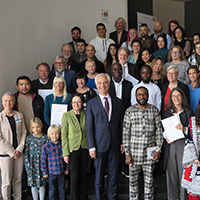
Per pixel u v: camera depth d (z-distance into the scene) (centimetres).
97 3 743
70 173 413
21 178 447
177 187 411
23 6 585
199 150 356
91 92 466
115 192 413
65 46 582
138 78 519
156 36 679
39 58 621
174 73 455
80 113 420
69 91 519
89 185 461
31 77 601
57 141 424
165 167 411
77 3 702
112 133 399
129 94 475
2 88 530
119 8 792
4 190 431
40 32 623
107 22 768
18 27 572
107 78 399
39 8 620
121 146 410
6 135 435
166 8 998
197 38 584
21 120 450
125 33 682
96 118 399
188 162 361
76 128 411
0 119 436
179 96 403
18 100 476
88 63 508
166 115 418
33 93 482
